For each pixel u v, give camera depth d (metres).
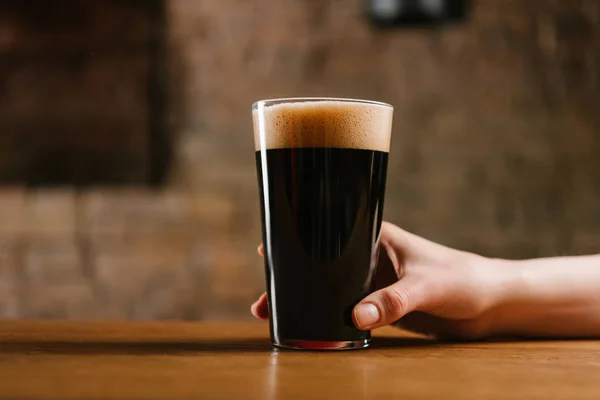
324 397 0.44
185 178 2.44
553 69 2.41
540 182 2.41
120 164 2.40
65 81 2.41
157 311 2.43
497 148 2.41
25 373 0.51
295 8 2.45
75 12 2.41
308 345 0.67
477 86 2.42
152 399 0.42
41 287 2.44
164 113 2.43
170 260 2.43
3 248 2.45
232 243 2.43
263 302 0.87
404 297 0.70
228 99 2.45
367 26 2.44
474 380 0.52
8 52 2.42
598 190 2.40
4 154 2.42
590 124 2.41
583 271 0.84
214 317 2.42
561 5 2.42
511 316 0.81
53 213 2.45
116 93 2.41
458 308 0.78
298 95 2.45
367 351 0.68
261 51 2.45
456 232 2.42
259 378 0.50
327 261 0.66
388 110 0.70
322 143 0.65
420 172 2.42
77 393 0.44
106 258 2.44
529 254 2.41
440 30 2.42
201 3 2.45
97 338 0.78
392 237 0.80
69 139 2.41
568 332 0.83
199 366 0.56
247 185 2.44
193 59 2.45
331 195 0.66
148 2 2.41
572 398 0.45
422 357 0.65
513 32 2.42
